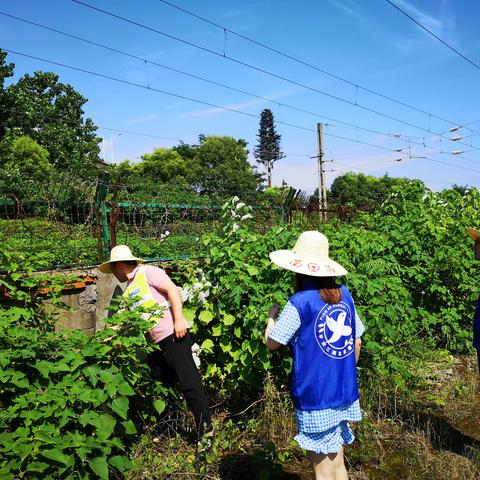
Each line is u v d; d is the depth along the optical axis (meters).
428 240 6.65
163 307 3.68
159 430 3.99
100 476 2.74
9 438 2.65
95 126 36.34
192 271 4.71
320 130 30.97
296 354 2.74
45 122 33.72
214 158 55.88
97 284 4.84
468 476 3.48
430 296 6.53
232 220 4.96
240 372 4.25
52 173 7.86
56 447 2.70
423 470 3.56
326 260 2.88
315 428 2.67
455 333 6.27
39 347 3.13
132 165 52.03
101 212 5.73
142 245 7.48
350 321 2.82
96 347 3.20
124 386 3.09
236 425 4.09
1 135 31.42
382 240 5.93
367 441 3.87
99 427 2.92
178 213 8.78
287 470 3.61
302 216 10.00
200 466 3.56
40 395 2.94
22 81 34.31
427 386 5.13
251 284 4.24
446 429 4.23
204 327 4.56
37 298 4.18
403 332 5.47
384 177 59.47
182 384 3.82
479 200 8.26
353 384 2.79
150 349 3.56
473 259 6.54
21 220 6.47
